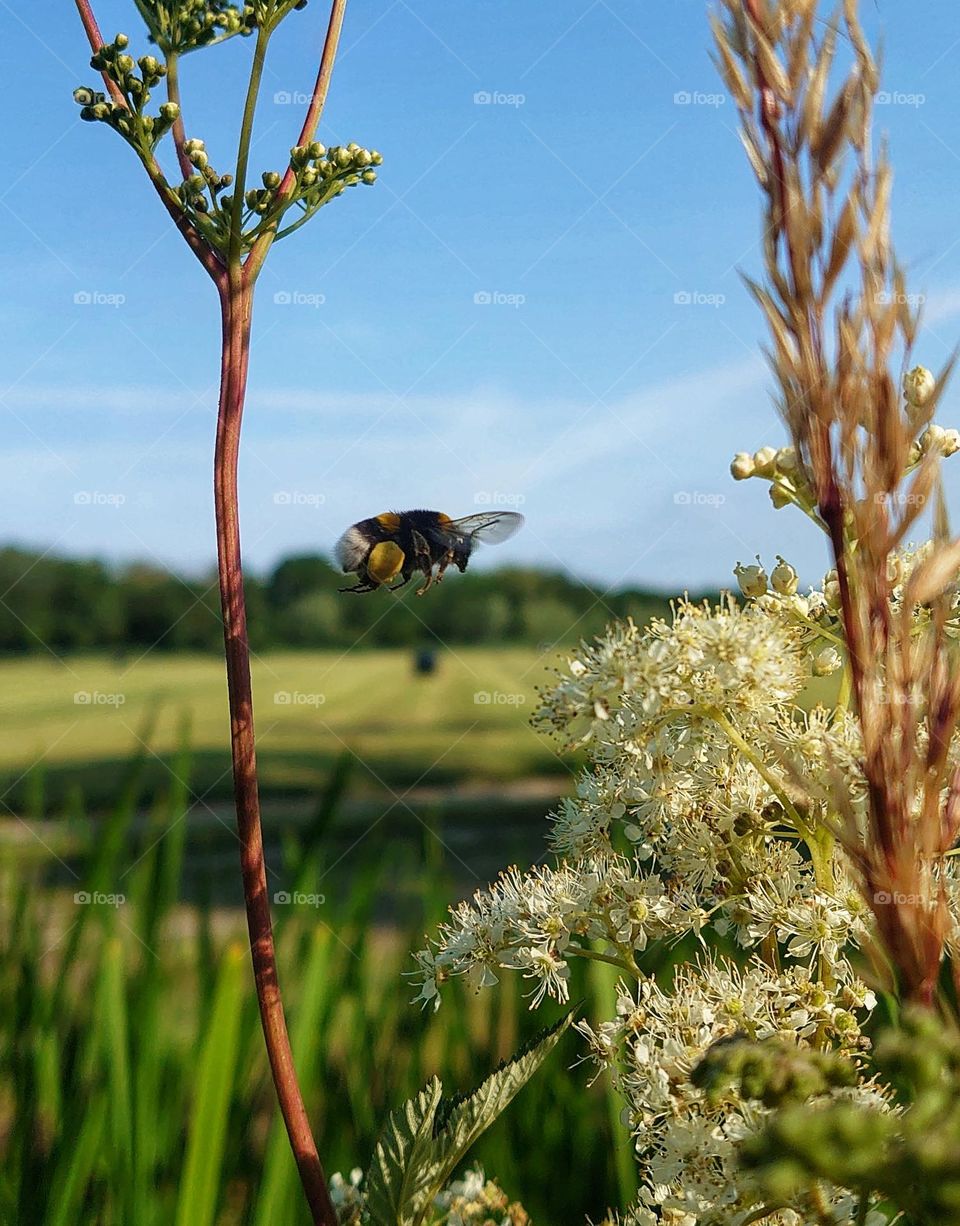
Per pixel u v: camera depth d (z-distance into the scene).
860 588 0.13
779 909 0.17
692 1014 0.17
